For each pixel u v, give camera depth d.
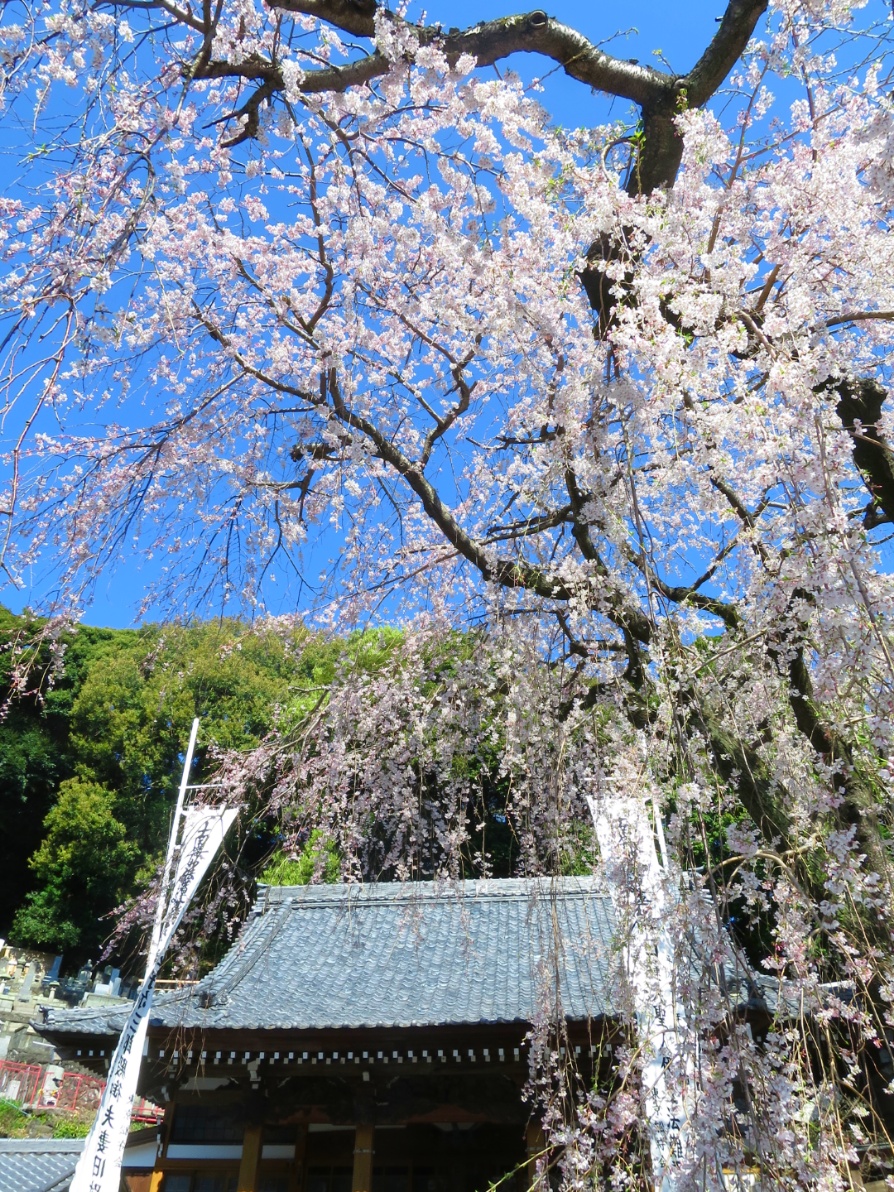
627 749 3.84
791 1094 2.58
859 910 2.87
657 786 3.18
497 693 4.70
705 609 4.21
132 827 24.50
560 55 3.83
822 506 2.80
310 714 5.55
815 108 4.02
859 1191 2.51
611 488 3.39
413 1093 9.11
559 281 3.89
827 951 3.03
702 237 3.89
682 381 3.28
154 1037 8.69
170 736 23.64
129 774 24.14
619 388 3.24
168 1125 9.62
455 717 4.59
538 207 3.65
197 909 7.10
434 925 11.64
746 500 4.19
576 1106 3.64
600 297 3.89
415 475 4.32
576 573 4.01
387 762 5.05
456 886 4.94
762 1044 2.85
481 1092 9.01
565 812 4.23
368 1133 9.02
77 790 24.69
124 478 4.43
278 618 5.33
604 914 9.99
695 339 3.47
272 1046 8.81
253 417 4.88
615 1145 3.25
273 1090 9.36
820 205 3.58
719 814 3.17
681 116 3.60
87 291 3.15
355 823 5.23
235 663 19.06
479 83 3.86
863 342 4.57
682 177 3.69
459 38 3.76
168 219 4.39
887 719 2.67
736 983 2.95
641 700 3.83
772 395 3.32
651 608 2.98
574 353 3.79
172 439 4.61
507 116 3.86
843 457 2.85
